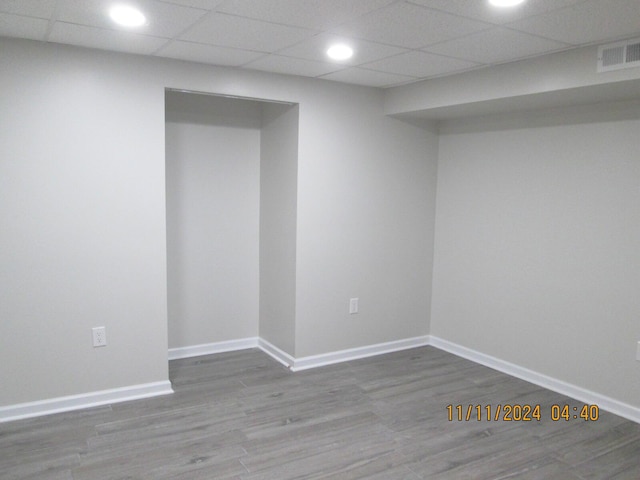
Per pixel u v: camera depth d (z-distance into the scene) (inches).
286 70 136.5
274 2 84.7
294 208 150.0
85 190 121.5
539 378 146.0
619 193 125.5
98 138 121.7
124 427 117.0
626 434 117.9
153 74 126.3
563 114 136.3
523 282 149.1
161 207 130.8
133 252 128.5
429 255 178.5
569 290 137.4
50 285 120.0
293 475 99.3
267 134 163.3
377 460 105.3
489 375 153.4
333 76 142.4
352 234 160.2
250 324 174.6
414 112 153.9
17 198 114.7
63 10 91.2
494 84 127.3
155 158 128.9
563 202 137.6
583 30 96.3
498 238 155.8
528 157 145.6
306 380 147.5
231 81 135.5
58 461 102.9
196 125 156.9
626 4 82.0
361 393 139.1
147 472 99.4
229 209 165.3
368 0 82.7
